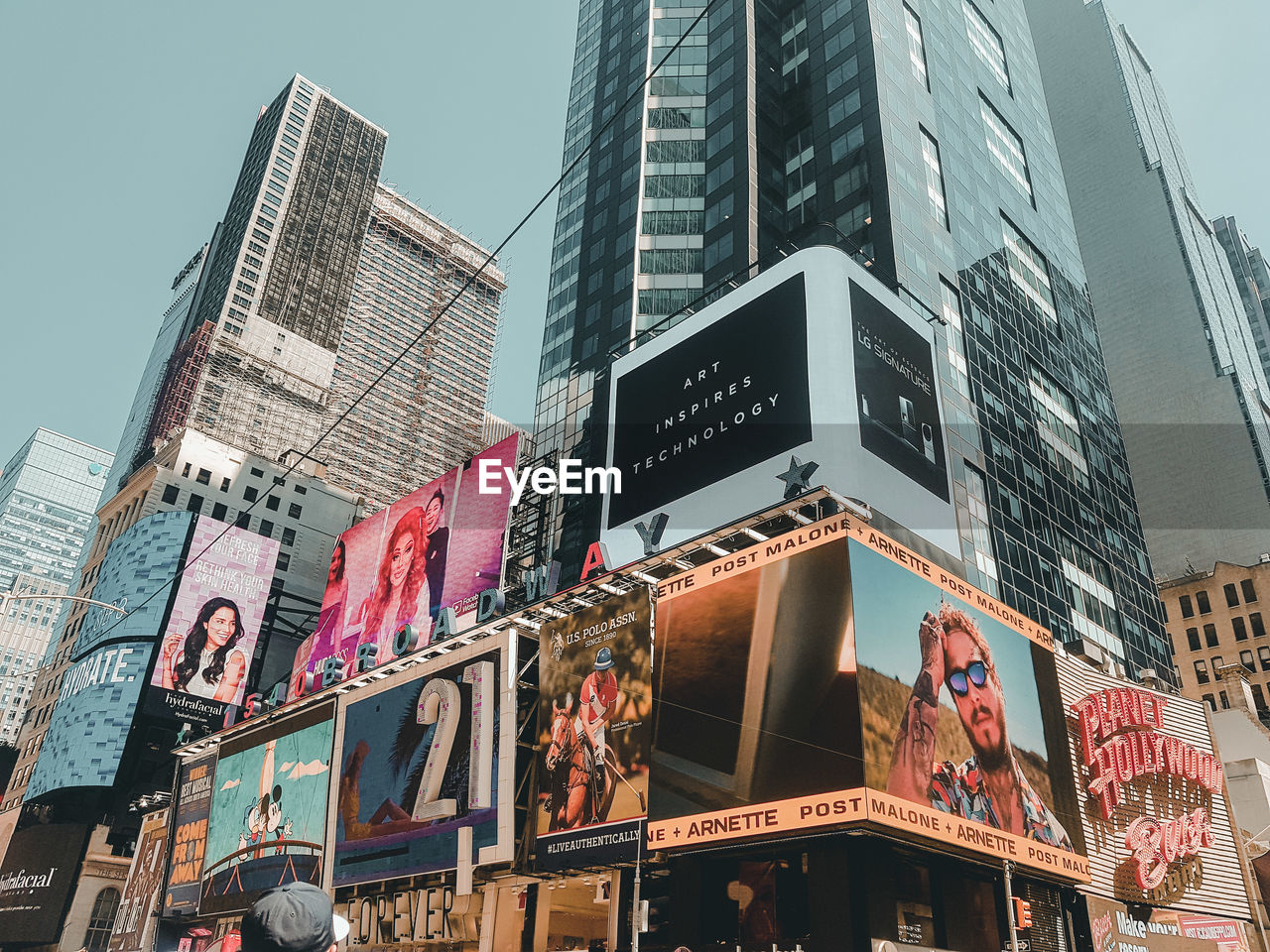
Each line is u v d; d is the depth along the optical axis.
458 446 194.88
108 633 89.62
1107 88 175.50
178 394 152.62
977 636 39.41
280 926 3.67
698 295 79.25
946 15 101.12
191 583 91.62
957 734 35.94
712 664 36.78
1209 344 147.38
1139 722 46.72
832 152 81.69
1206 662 110.75
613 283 84.69
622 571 43.31
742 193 80.75
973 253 84.06
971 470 68.88
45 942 77.69
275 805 55.03
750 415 52.84
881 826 31.05
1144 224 162.12
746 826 33.25
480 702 44.53
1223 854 47.91
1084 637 73.62
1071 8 186.38
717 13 95.81
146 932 62.00
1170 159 180.62
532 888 42.75
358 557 80.12
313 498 118.62
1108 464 90.88
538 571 48.44
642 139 90.75
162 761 85.81
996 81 106.25
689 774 35.66
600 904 46.69
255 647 94.56
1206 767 48.62
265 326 169.75
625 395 60.97
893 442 51.94
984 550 66.00
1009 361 81.69
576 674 40.97
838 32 88.31
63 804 82.50
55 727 89.75
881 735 32.53
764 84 89.19
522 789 43.66
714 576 38.41
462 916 43.75
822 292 52.91
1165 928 43.81
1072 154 176.25
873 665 33.50
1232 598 111.81
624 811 36.88
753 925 33.75
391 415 187.25
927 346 58.03
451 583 69.25
